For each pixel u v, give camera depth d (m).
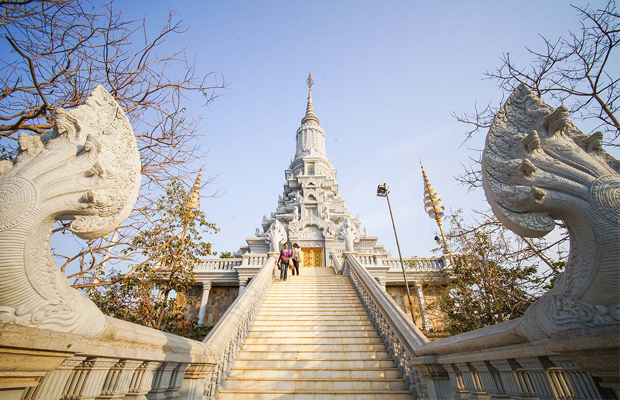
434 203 23.53
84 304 2.46
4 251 2.01
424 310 14.47
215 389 6.02
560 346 2.08
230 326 7.16
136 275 8.61
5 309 1.98
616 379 1.89
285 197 35.97
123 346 2.94
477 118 8.11
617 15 5.94
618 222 1.95
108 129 2.85
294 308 11.23
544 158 2.50
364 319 10.20
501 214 2.56
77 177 2.46
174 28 6.48
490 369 3.22
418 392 5.79
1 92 5.09
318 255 26.11
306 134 42.25
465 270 10.90
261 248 28.20
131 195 2.80
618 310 1.82
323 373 7.05
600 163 2.34
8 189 2.14
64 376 2.37
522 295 9.17
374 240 28.02
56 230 5.34
